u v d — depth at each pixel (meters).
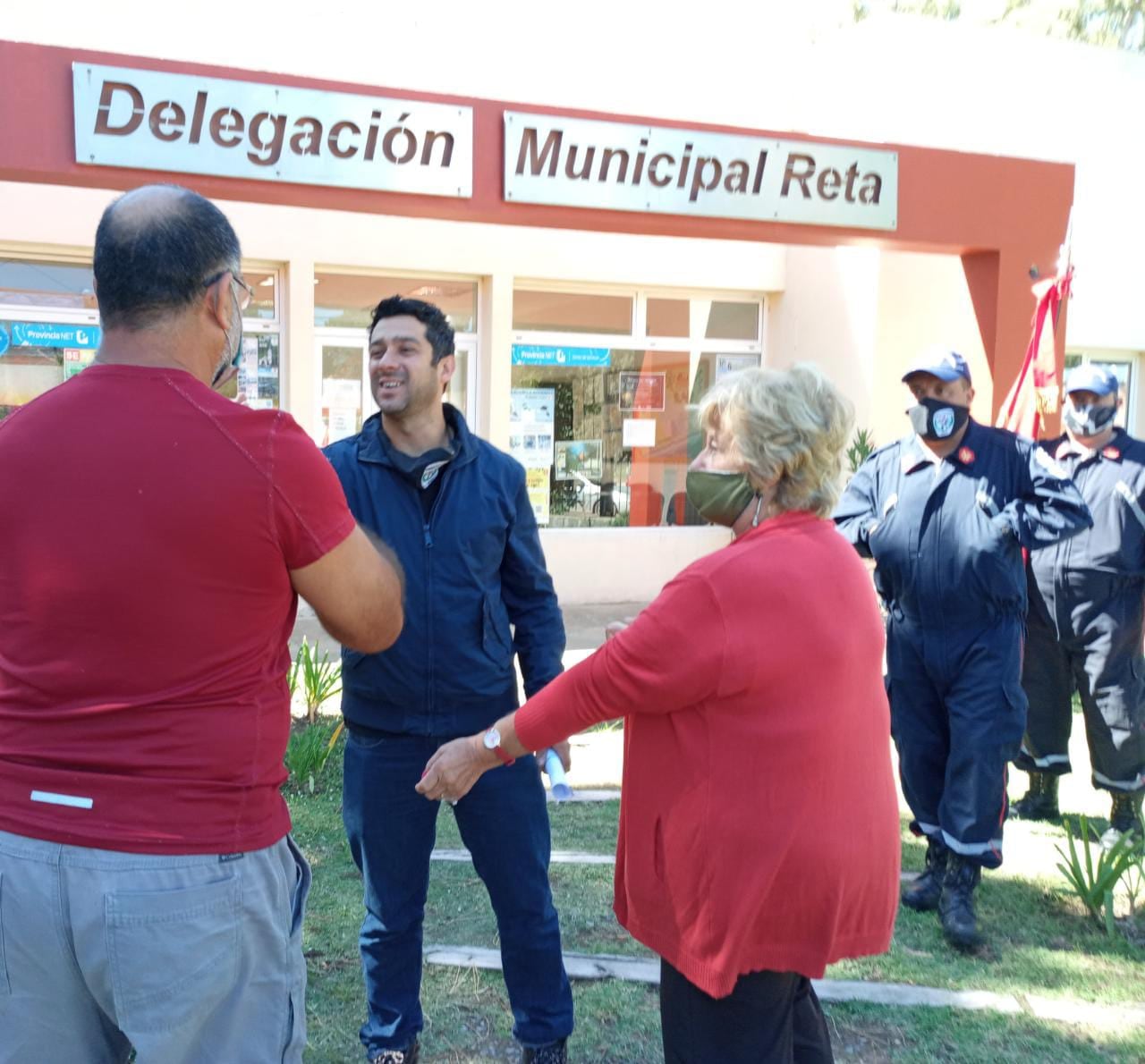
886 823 2.06
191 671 1.63
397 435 2.75
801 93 9.60
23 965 1.61
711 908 1.96
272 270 8.36
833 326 9.25
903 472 3.77
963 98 8.96
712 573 1.93
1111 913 3.71
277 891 1.75
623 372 9.52
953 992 3.30
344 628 1.84
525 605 2.89
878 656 2.09
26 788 1.60
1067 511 3.49
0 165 4.42
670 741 2.03
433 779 2.28
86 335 8.02
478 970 3.40
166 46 7.78
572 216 5.43
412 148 5.05
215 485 1.61
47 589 1.59
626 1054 2.96
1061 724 4.79
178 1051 1.63
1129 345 10.12
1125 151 9.82
